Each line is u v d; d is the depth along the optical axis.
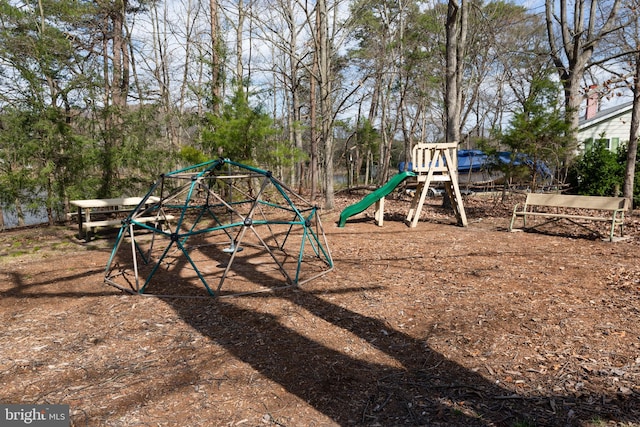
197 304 4.52
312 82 14.52
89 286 5.29
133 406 2.64
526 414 2.43
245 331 3.78
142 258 6.68
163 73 18.88
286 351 3.37
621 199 6.89
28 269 6.25
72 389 2.87
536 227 8.62
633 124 9.80
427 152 9.34
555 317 3.80
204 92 13.14
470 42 17.58
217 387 2.85
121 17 14.39
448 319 3.88
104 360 3.30
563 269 5.37
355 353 3.30
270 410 2.57
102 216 11.24
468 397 2.64
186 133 15.16
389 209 12.38
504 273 5.29
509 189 14.95
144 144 11.59
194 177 5.32
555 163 12.95
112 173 11.34
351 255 6.62
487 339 3.43
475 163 17.91
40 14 10.82
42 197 10.22
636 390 2.60
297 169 24.05
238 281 5.37
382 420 2.44
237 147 11.52
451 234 8.12
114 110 11.23
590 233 7.76
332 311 4.21
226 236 8.69
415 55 17.41
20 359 3.34
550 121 10.98
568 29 14.70
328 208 12.27
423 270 5.60
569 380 2.77
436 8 18.64
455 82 10.90
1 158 9.59
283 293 4.82
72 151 10.34
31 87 9.84
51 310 4.47
